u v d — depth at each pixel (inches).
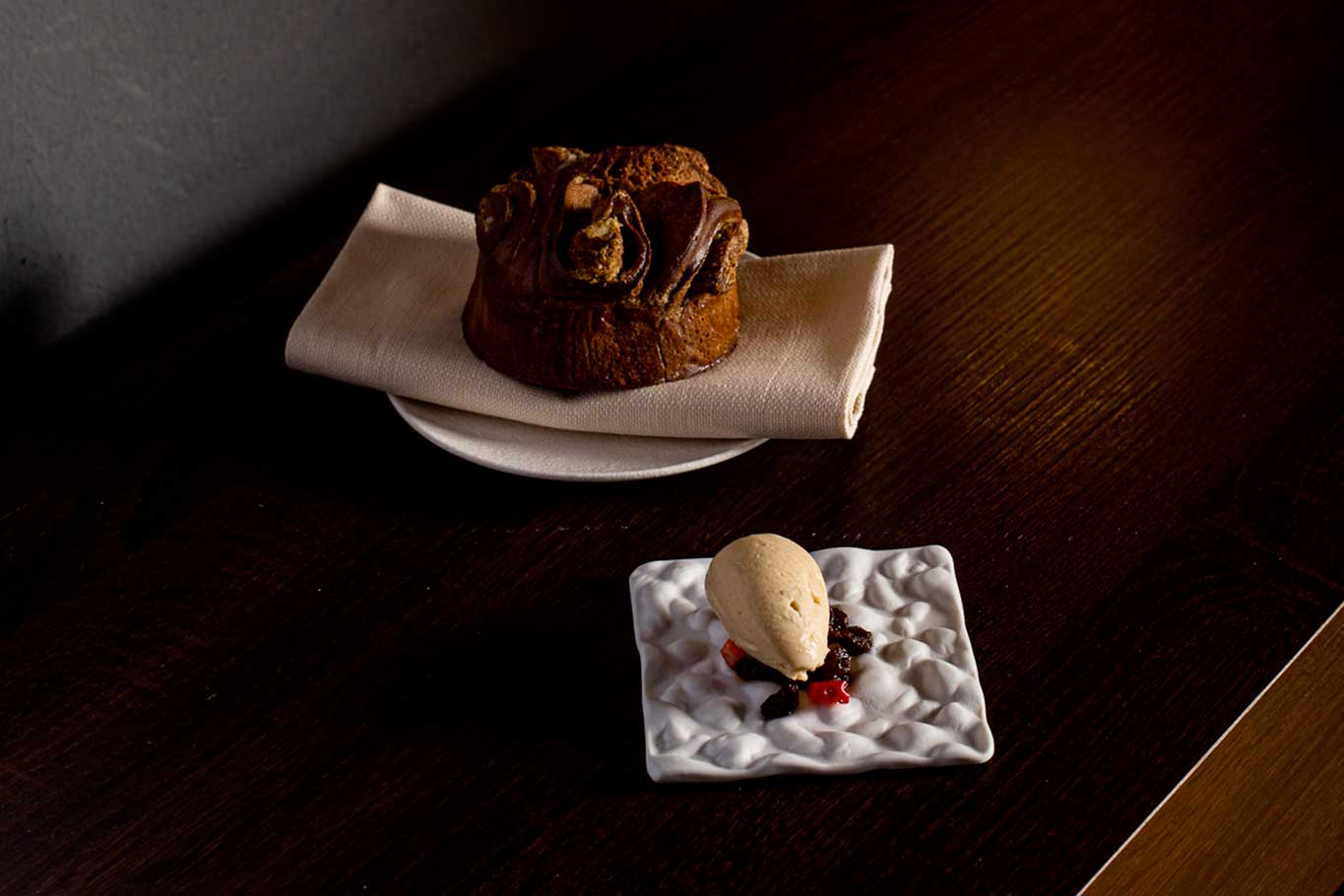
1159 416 33.3
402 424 34.3
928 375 34.3
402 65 41.9
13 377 37.4
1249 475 32.1
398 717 29.2
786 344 32.9
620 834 27.5
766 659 28.0
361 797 28.2
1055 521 31.5
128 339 39.2
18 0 34.7
